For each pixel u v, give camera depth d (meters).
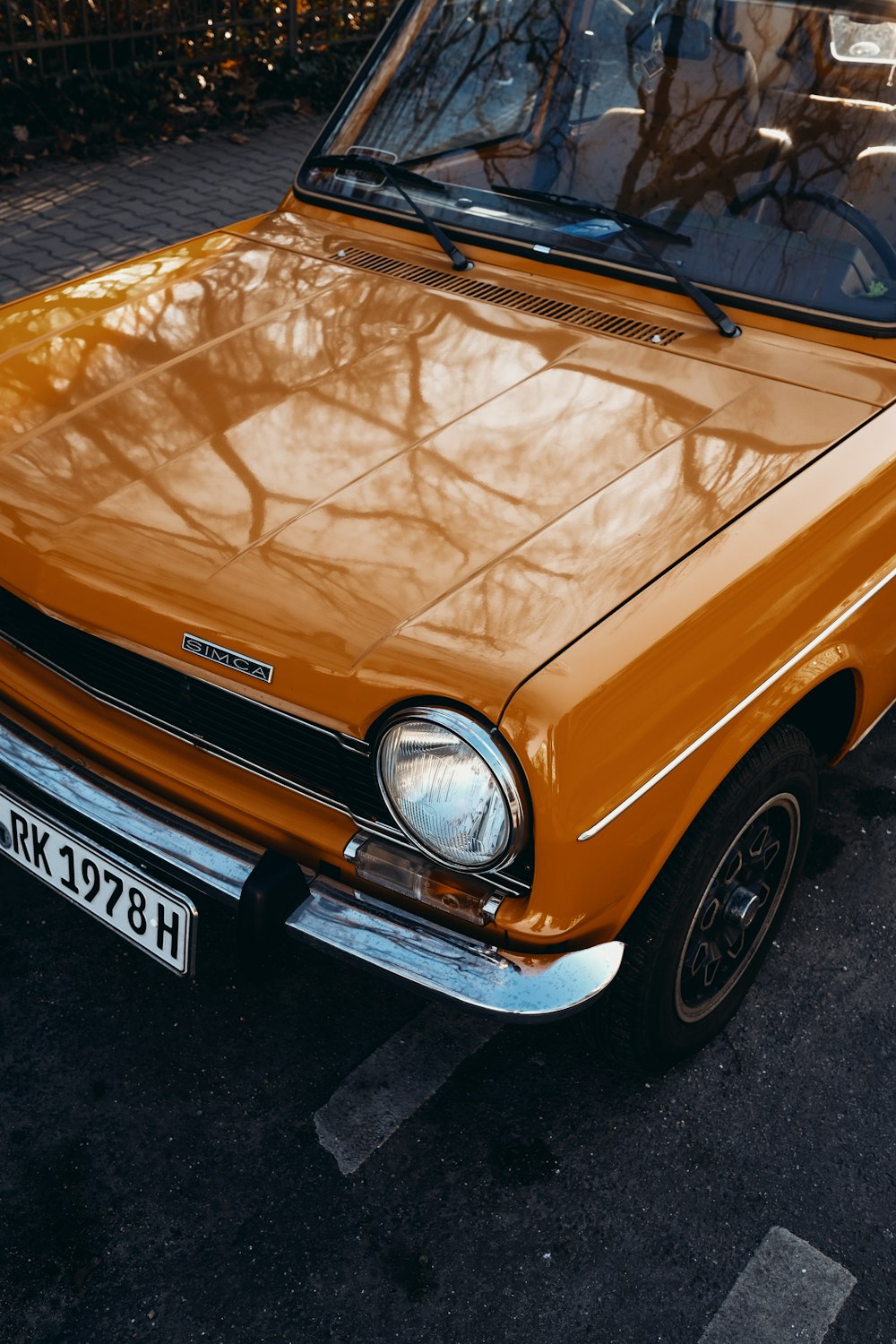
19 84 7.93
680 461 2.49
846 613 2.60
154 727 2.43
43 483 2.48
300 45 9.77
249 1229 2.49
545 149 3.33
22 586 2.41
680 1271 2.47
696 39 3.21
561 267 3.17
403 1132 2.71
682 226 3.09
